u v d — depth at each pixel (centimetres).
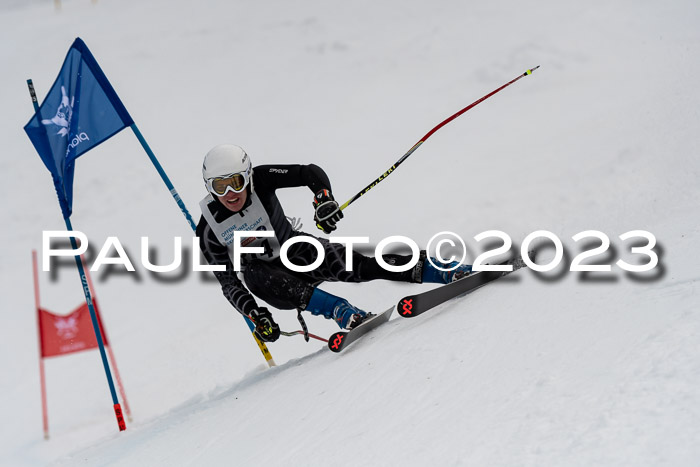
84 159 2997
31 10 6216
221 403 719
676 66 2659
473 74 3247
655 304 430
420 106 2995
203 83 3916
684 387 318
